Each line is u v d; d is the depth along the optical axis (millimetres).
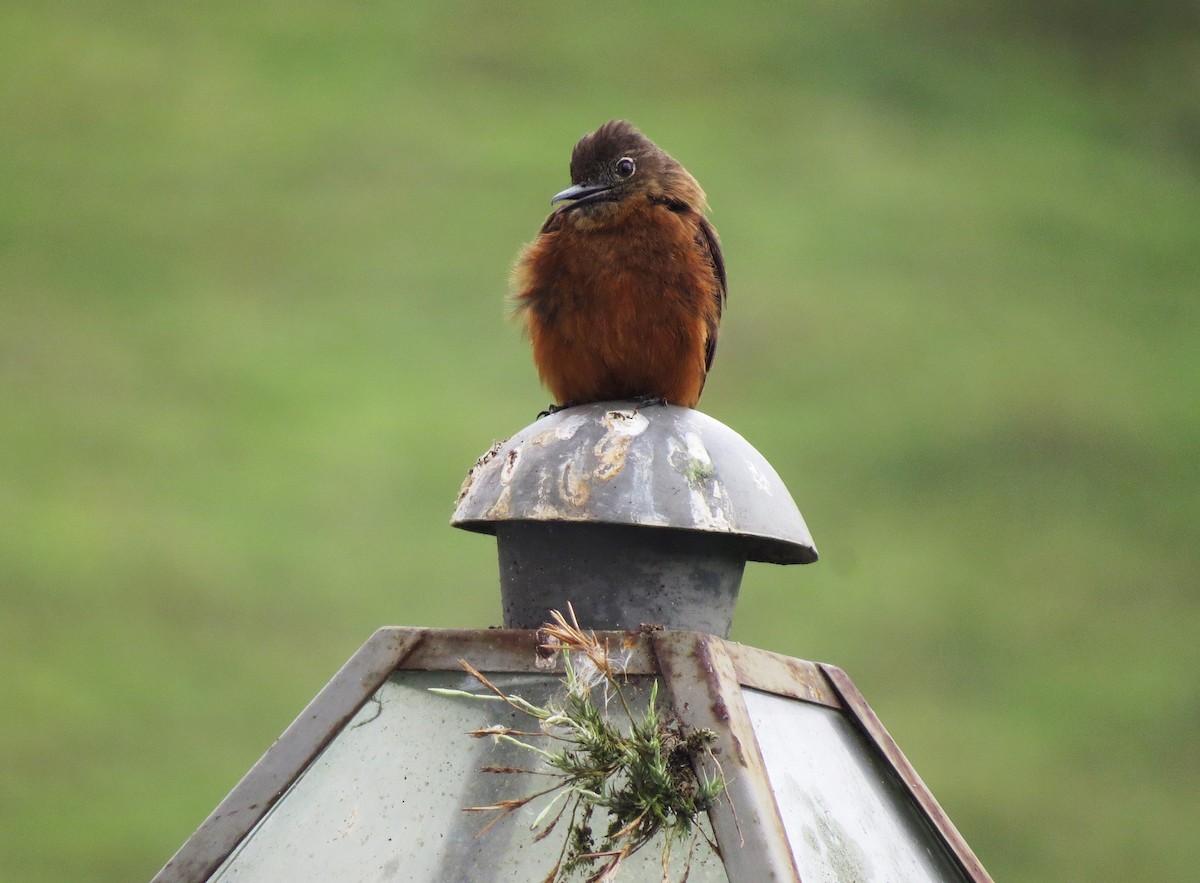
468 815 4086
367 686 4359
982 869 4617
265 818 4266
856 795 4488
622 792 3910
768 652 4535
